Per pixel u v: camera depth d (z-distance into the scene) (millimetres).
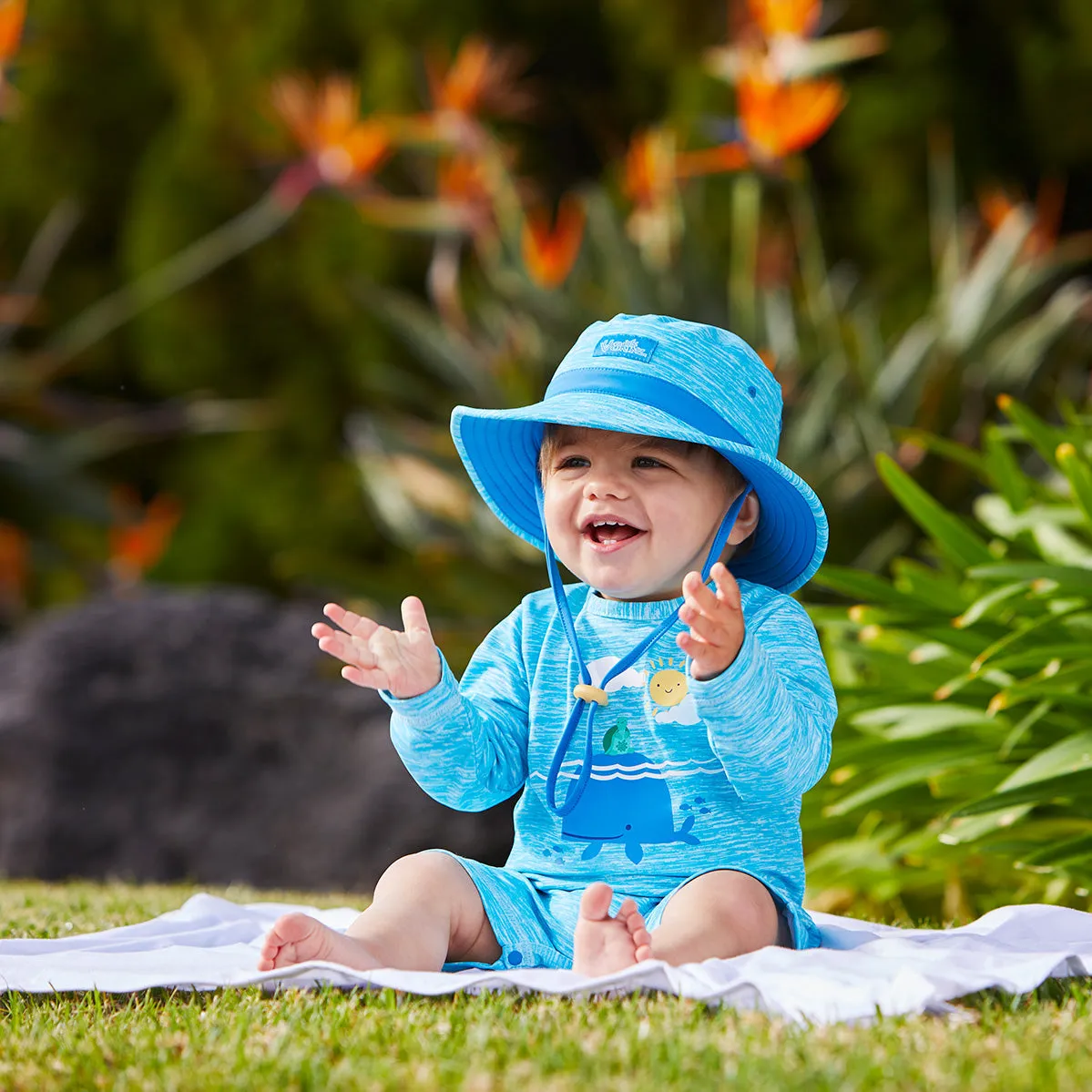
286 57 24547
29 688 14398
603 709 5051
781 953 4223
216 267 24766
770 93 15664
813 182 22516
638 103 24594
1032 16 22250
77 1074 3492
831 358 15297
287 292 24688
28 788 13992
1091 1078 3156
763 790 4715
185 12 25297
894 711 8742
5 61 19281
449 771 4961
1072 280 20703
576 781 4977
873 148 21953
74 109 26031
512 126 24672
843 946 5148
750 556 5629
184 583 24016
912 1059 3289
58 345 24953
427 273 24219
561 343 16547
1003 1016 3859
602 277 17281
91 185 26281
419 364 23703
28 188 26141
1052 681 7699
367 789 13727
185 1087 3295
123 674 14406
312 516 23578
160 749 14164
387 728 14141
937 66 22203
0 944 5215
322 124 19891
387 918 4480
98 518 23453
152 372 25312
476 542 16031
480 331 20609
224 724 14266
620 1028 3625
